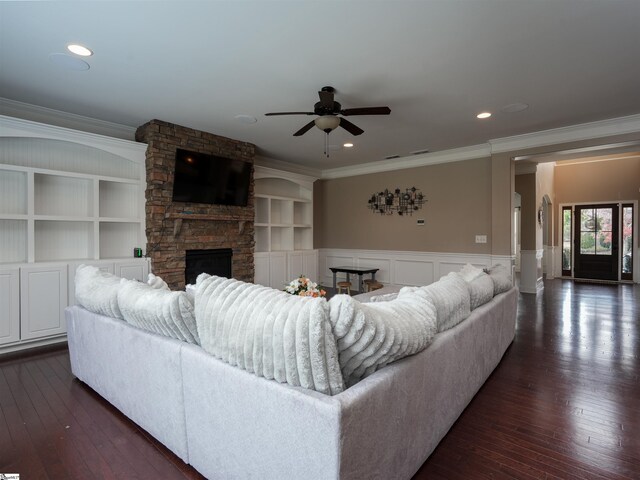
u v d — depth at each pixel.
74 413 2.21
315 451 1.17
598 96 3.62
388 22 2.38
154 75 3.17
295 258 6.46
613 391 2.51
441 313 1.97
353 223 7.40
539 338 3.77
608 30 2.46
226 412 1.47
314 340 1.24
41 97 3.66
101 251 4.33
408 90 3.47
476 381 2.40
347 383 1.46
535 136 4.94
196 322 1.65
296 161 6.82
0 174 3.61
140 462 1.74
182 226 4.61
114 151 4.14
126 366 2.06
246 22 2.38
